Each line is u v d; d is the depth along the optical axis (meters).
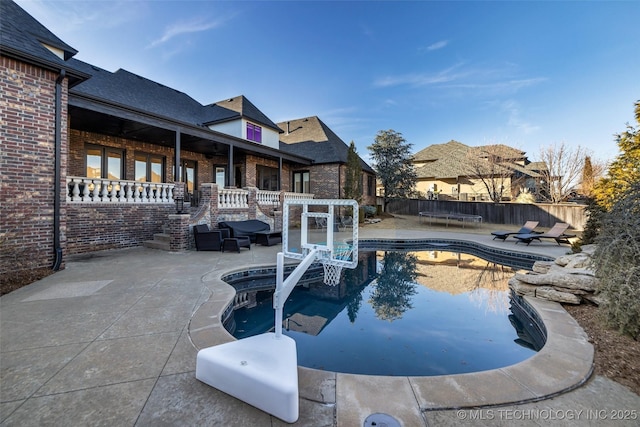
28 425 2.11
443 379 2.75
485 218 21.11
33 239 6.40
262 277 7.77
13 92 6.14
